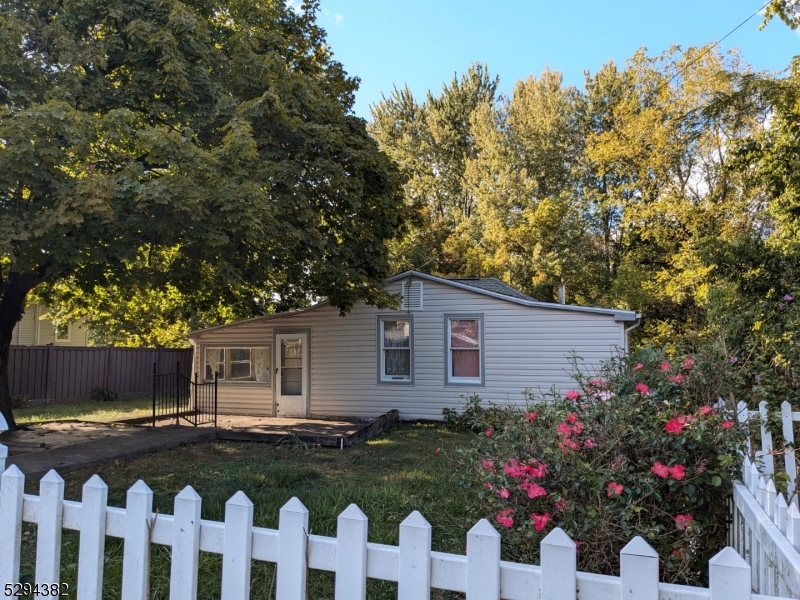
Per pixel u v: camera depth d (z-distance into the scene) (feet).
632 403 11.05
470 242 89.97
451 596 9.81
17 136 19.67
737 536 9.55
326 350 45.09
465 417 36.58
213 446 30.35
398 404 43.19
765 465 13.28
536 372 40.14
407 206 40.45
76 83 24.70
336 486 19.72
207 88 28.55
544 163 92.07
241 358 47.21
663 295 65.67
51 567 7.78
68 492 19.86
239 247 28.68
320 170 31.60
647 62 68.85
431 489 19.34
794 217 31.50
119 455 26.03
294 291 42.93
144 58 27.09
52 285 34.53
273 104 28.66
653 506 9.53
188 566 7.04
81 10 25.86
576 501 9.25
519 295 48.06
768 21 30.50
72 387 54.24
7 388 33.94
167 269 31.45
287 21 39.42
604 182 88.89
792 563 5.99
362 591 6.23
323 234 34.50
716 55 61.41
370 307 44.29
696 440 9.79
